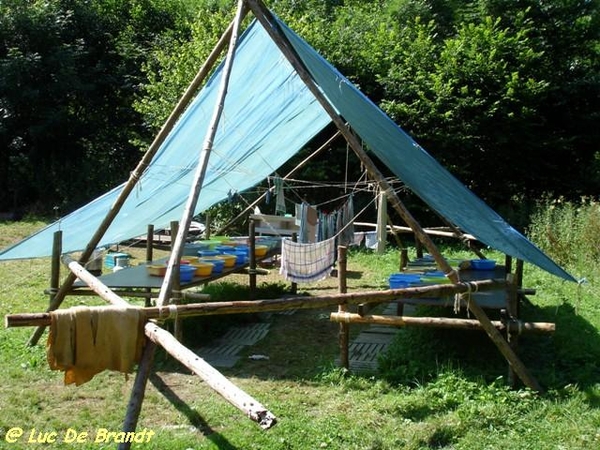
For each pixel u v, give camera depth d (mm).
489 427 4758
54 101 18938
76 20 19641
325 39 14781
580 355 6172
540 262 6211
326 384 5688
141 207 7332
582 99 14930
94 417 4957
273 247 9398
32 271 10578
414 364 5859
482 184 14852
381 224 6227
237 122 7188
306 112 7965
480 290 5516
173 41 19000
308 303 4742
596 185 14555
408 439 4547
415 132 13953
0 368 5930
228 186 8711
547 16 15234
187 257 8023
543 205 13320
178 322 6078
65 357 3609
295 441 4539
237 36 5660
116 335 3723
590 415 4918
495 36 14195
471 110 13750
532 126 14211
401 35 15289
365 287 9922
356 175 14609
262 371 6086
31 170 19016
